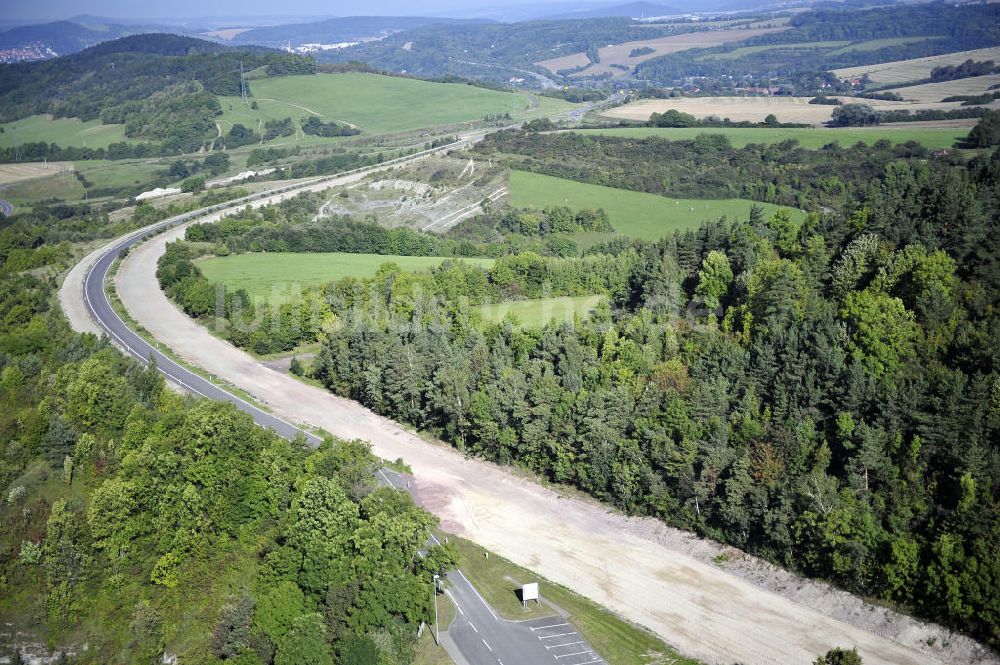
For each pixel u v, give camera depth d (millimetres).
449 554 100375
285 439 125312
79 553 102688
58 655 97938
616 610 99812
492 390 133500
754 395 119250
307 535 98875
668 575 105438
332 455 112375
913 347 114688
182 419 119125
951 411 102000
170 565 104188
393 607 93188
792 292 131500
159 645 97750
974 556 89750
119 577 103125
